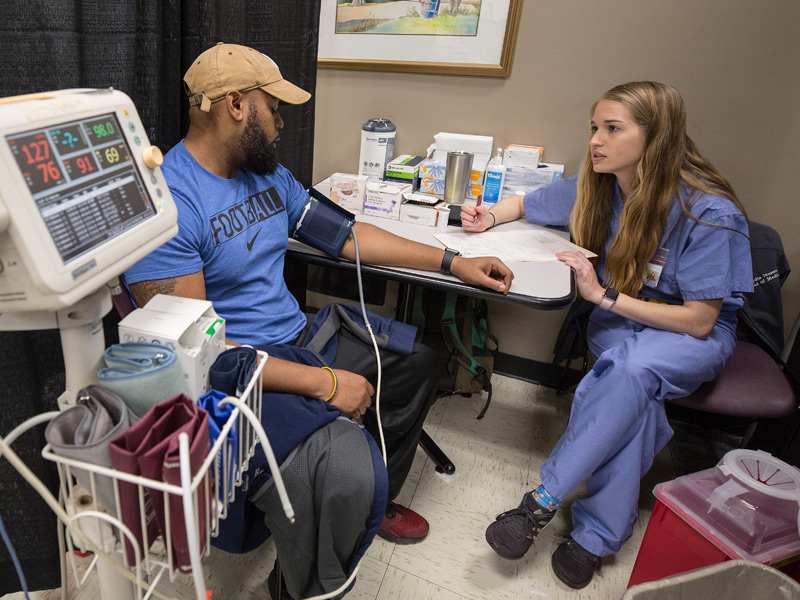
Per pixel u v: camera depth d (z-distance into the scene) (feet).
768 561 3.55
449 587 4.37
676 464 6.06
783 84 5.36
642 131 4.37
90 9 3.07
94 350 2.09
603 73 5.82
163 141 3.99
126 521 1.83
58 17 2.89
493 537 4.45
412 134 6.76
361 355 4.18
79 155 1.78
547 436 6.29
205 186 3.60
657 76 5.69
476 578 4.47
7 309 1.69
